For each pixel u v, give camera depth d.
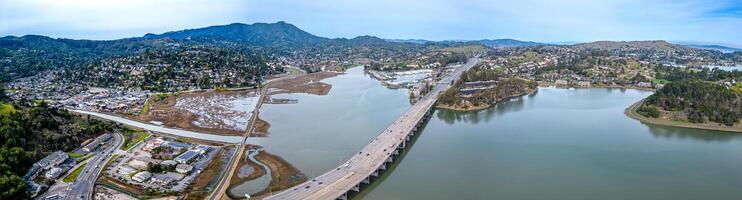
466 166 152.62
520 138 190.50
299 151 170.50
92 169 143.00
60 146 160.12
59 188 125.81
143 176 134.25
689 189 130.50
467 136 195.88
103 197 120.62
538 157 162.00
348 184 125.75
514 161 157.50
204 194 124.44
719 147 176.75
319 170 147.50
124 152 164.12
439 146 179.50
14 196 114.69
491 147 176.38
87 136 179.25
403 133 184.88
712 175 142.62
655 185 133.62
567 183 135.00
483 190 129.75
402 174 144.75
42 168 138.50
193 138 189.88
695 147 176.50
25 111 186.75
